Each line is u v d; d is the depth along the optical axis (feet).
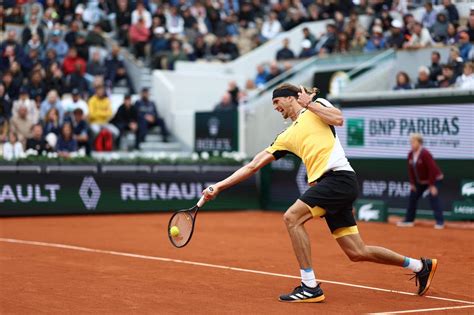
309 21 141.59
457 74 97.14
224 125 118.73
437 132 87.25
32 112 110.11
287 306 39.04
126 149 119.75
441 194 86.89
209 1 144.15
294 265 53.67
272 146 41.57
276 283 46.14
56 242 67.15
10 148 100.12
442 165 86.74
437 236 73.00
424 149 81.25
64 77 122.62
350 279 47.67
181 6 142.00
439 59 101.60
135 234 73.82
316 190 39.99
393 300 40.88
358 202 90.38
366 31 124.57
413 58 107.45
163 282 46.37
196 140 123.13
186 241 41.52
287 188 102.12
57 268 51.90
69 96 120.47
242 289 44.01
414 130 89.45
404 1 124.88
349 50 120.47
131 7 139.33
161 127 125.39
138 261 55.57
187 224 41.68
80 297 41.32
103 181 96.53
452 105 85.66
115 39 140.15
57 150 105.40
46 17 131.23
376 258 41.27
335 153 40.29
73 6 136.36
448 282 47.16
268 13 150.82
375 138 93.61
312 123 40.73
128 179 97.91
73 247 63.67
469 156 84.23
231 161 104.63
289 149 41.47
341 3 137.69
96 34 133.59
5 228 78.79
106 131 115.24
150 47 136.26
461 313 37.42
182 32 140.05
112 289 43.80
